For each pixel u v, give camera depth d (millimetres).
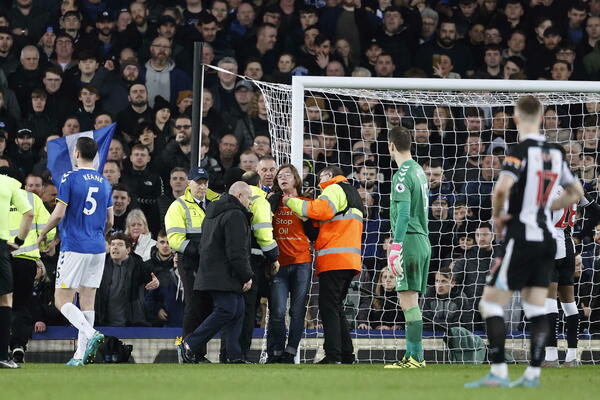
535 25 61469
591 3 62969
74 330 40812
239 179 34219
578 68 61375
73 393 19344
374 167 51906
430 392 19422
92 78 54438
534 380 21047
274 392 19453
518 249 20500
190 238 36969
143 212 48906
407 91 46781
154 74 55438
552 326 36688
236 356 34812
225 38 58750
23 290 37344
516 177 20359
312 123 55188
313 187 46000
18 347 37281
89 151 34406
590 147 53906
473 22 62000
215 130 53875
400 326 46281
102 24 56906
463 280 46500
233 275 33562
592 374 29156
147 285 42594
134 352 41062
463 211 48656
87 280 34406
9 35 54844
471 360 41906
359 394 18844
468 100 47000
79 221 33875
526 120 21234
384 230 50125
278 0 60344
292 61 57656
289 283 36906
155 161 51375
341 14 59969
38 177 45031
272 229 36531
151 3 59531
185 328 36562
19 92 53438
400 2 61438
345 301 45344
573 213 36531
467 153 52531
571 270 37344
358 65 59875
